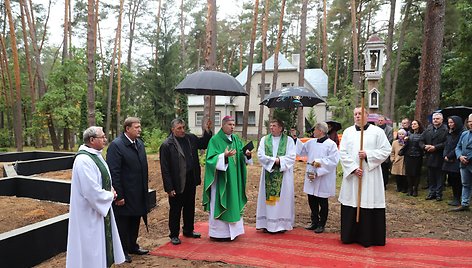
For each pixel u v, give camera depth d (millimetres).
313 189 5801
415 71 22625
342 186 5328
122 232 4574
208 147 5461
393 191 8750
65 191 8312
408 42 20859
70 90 20969
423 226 6016
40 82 24594
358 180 5125
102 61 28469
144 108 26531
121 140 4594
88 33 11578
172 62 26734
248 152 5539
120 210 4551
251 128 30297
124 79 28047
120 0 23875
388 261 4488
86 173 3537
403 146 8078
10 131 27953
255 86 30031
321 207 5797
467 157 6527
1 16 26969
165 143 5129
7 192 8750
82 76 21438
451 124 6992
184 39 32344
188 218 5562
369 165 5031
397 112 24094
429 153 7559
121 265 4492
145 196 4688
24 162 12328
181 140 5301
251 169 11758
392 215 6707
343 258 4617
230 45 37312
